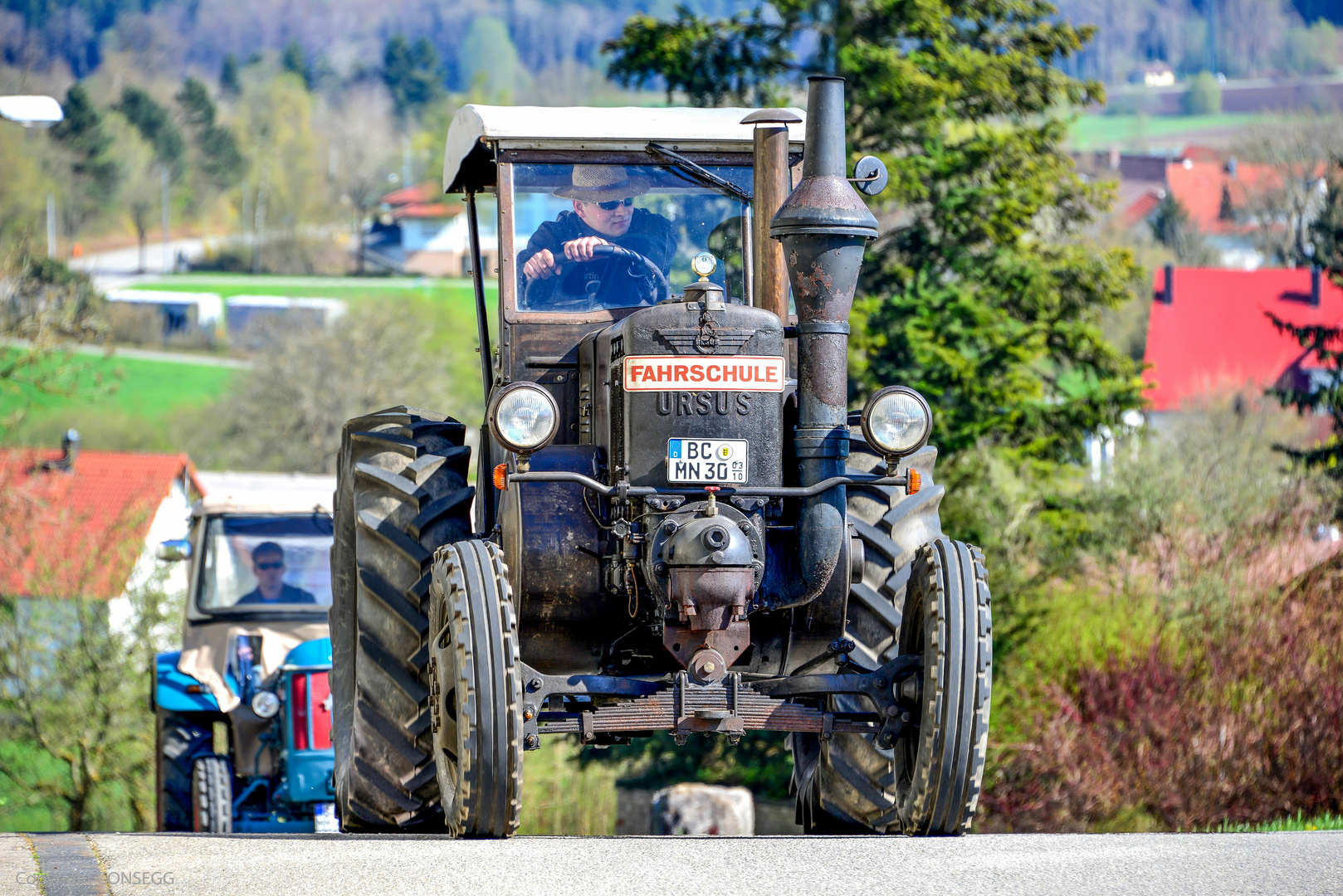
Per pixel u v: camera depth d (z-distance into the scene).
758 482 16.34
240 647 35.06
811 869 14.20
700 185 20.64
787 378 17.80
